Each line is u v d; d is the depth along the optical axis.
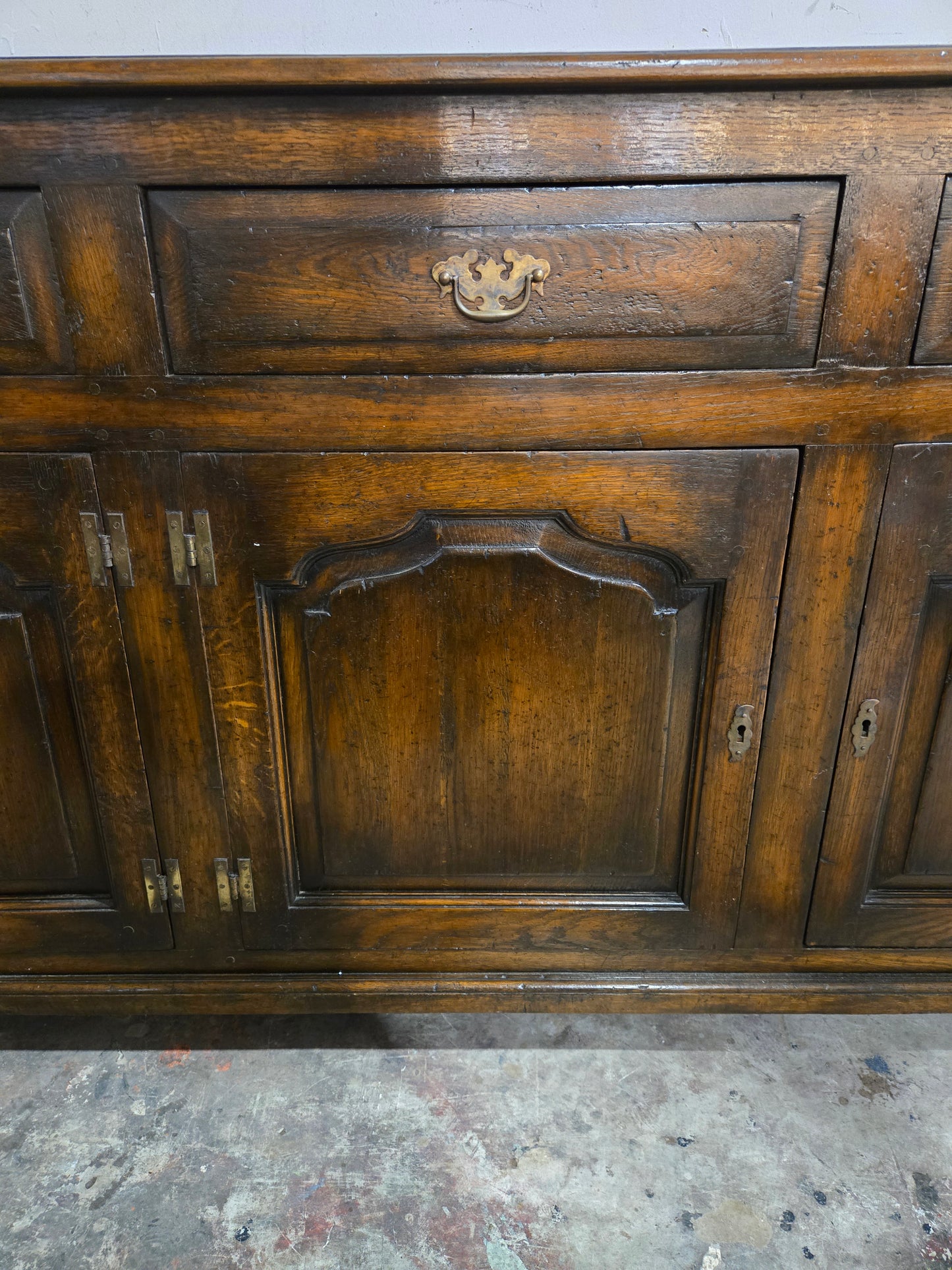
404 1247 0.80
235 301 0.74
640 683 0.88
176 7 1.01
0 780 0.92
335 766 0.91
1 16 1.01
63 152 0.70
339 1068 1.00
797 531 0.81
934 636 0.86
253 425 0.78
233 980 0.99
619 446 0.79
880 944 0.98
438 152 0.70
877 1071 1.00
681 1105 0.95
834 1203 0.84
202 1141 0.91
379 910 0.96
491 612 0.85
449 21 1.02
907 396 0.77
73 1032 1.06
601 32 1.02
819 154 0.70
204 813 0.92
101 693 0.87
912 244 0.72
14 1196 0.85
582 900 0.97
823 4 1.00
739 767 0.90
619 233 0.72
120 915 0.97
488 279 0.73
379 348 0.75
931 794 0.92
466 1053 1.02
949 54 0.66
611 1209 0.83
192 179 0.71
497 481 0.80
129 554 0.82
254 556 0.82
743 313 0.74
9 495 0.80
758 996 0.98
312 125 0.69
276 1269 0.78
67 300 0.74
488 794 0.93
